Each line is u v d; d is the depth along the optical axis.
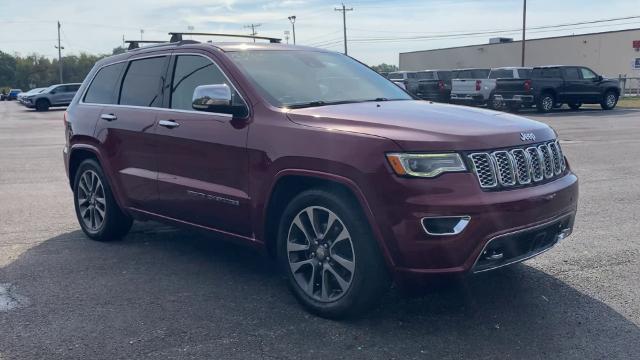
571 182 4.57
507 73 29.73
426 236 3.80
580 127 19.64
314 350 3.88
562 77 27.84
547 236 4.31
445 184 3.82
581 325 4.21
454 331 4.14
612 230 6.61
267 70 5.13
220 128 4.89
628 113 26.97
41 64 119.38
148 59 5.91
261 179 4.56
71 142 6.57
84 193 6.57
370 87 5.56
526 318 4.34
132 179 5.77
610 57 50.25
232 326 4.25
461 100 31.48
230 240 5.02
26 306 4.63
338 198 4.15
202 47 5.38
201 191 5.03
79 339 4.06
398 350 3.88
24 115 33.84
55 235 6.71
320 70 5.50
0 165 12.25
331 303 4.29
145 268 5.53
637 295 4.75
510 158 4.09
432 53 66.25
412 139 3.91
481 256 3.90
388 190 3.87
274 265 5.60
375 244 4.04
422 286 3.94
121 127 5.86
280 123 4.52
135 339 4.06
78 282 5.16
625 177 9.94
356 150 4.02
